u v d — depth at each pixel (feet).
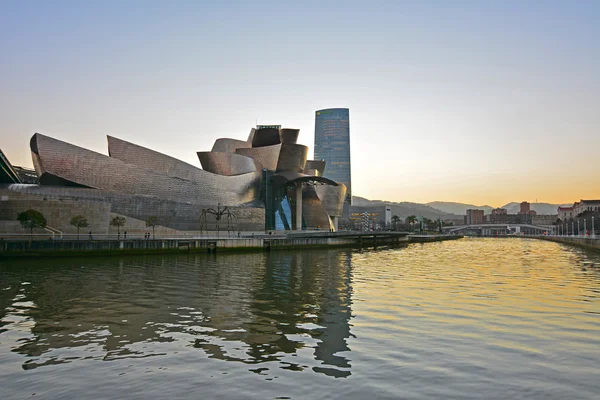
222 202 307.17
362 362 47.26
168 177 270.26
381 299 86.02
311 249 264.31
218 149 385.91
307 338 56.49
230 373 43.75
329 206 460.55
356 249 282.77
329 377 42.88
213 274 123.54
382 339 56.29
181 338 55.98
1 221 174.09
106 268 132.67
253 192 347.97
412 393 39.32
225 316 68.74
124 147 253.44
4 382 41.24
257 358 48.39
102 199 229.04
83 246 163.63
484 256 231.71
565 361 48.21
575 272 145.79
